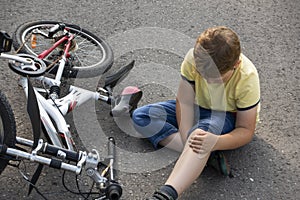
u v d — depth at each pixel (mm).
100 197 2447
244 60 2766
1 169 2471
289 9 4430
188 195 2715
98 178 2455
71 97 2863
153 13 4090
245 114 2758
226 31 2596
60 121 2605
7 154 2381
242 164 2939
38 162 2393
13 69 2449
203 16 4168
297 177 2924
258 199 2770
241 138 2758
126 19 3971
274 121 3273
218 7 4301
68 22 3828
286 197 2803
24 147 2693
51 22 3375
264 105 3385
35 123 2408
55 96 2807
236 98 2752
